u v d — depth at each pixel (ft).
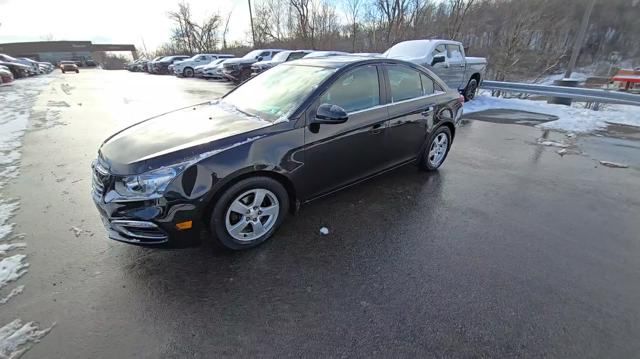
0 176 13.71
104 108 31.04
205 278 7.77
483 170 15.20
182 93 42.88
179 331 6.34
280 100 10.02
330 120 9.00
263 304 7.03
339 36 87.20
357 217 10.71
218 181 7.77
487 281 7.77
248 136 8.38
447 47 30.81
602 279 7.90
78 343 6.04
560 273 8.09
